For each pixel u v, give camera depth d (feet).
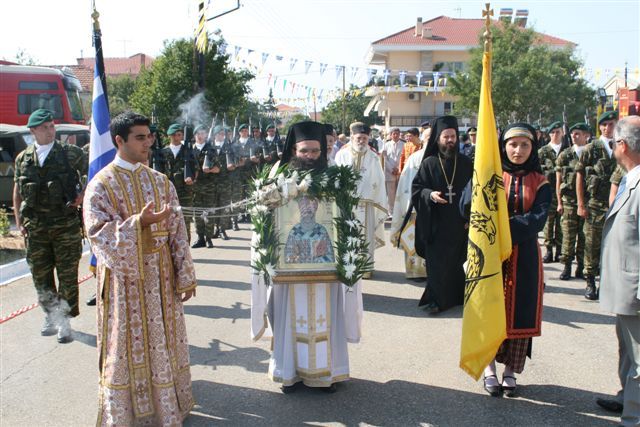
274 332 14.65
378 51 142.92
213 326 19.90
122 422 11.72
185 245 12.82
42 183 18.03
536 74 91.25
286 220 13.98
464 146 43.47
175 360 12.64
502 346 14.60
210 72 72.54
